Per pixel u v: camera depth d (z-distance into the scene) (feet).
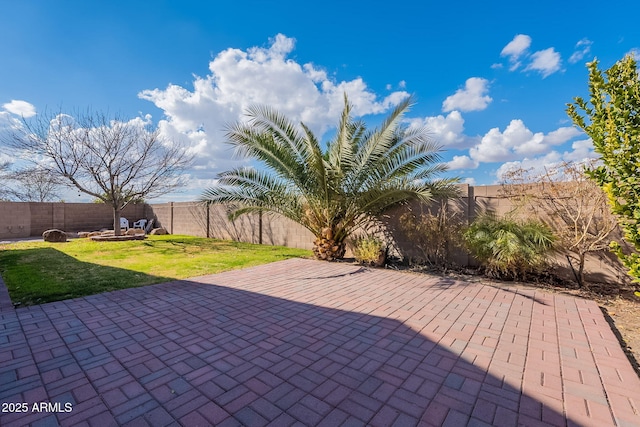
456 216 23.94
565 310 14.05
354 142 25.07
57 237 41.19
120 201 44.91
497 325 12.19
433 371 8.68
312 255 29.94
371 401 7.29
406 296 16.21
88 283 18.45
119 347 10.11
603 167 9.25
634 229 8.76
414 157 22.89
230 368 8.80
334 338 10.89
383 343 10.50
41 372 8.52
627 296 16.60
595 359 9.44
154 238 46.16
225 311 13.73
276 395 7.51
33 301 14.96
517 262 19.36
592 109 9.64
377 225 28.04
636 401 7.35
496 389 7.82
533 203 20.62
